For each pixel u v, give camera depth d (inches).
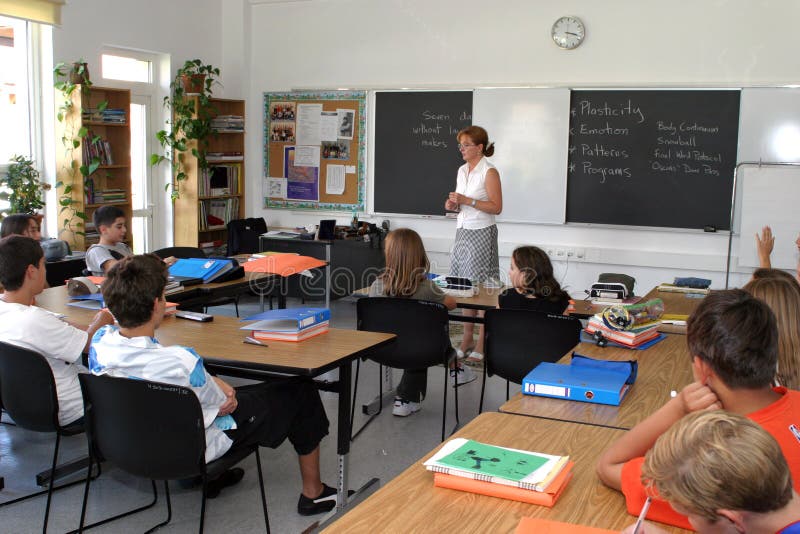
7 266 112.9
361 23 278.1
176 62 279.7
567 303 144.3
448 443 65.8
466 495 58.0
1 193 216.2
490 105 257.8
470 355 205.9
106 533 108.0
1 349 107.2
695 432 39.9
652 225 241.1
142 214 277.0
